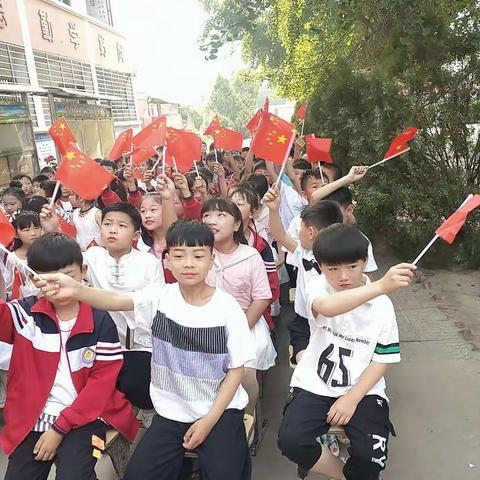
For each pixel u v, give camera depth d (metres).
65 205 5.79
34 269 2.26
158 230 3.47
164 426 2.27
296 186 5.48
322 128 6.71
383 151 5.83
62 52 18.61
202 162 8.45
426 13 5.75
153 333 2.31
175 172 4.39
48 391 2.23
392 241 6.23
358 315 2.29
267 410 3.46
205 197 4.97
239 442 2.23
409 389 3.56
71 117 13.88
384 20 6.77
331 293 2.33
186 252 2.18
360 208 6.10
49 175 7.41
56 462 2.22
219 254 3.10
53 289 2.04
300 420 2.29
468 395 3.44
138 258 2.97
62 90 12.79
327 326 2.37
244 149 9.59
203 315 2.24
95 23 22.12
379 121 5.81
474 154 5.79
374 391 2.33
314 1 7.04
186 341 2.24
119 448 2.47
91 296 2.14
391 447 2.98
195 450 2.22
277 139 3.33
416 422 3.20
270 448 3.07
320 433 2.29
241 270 3.05
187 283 2.19
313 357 2.43
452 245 5.91
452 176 5.72
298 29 9.30
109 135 17.05
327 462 2.35
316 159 4.39
